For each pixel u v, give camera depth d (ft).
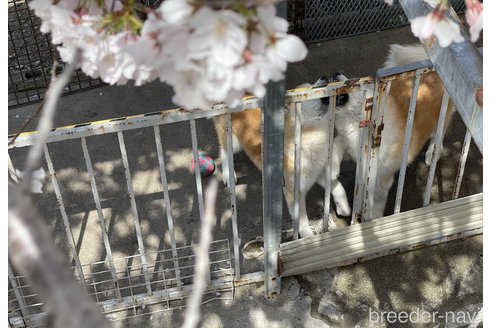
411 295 13.50
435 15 4.64
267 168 11.16
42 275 2.48
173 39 3.48
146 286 13.34
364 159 12.21
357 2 19.88
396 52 13.61
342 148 13.69
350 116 12.70
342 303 13.39
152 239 14.70
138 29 4.35
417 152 14.32
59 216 15.34
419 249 14.08
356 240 13.24
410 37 20.29
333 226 14.85
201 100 3.70
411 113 11.59
